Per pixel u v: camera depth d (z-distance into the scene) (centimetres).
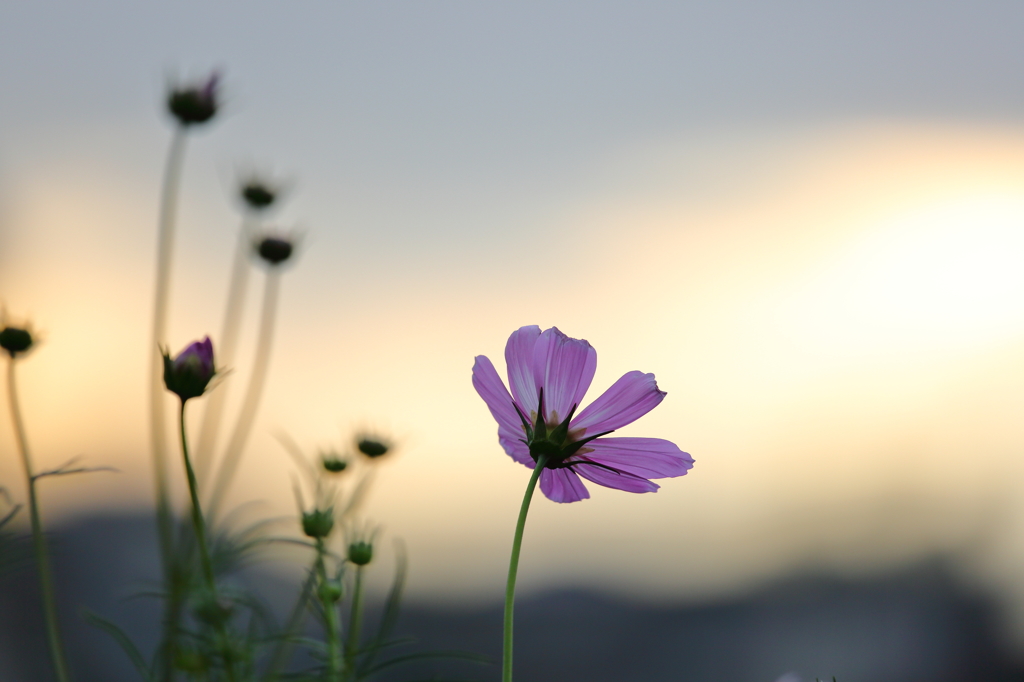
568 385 63
